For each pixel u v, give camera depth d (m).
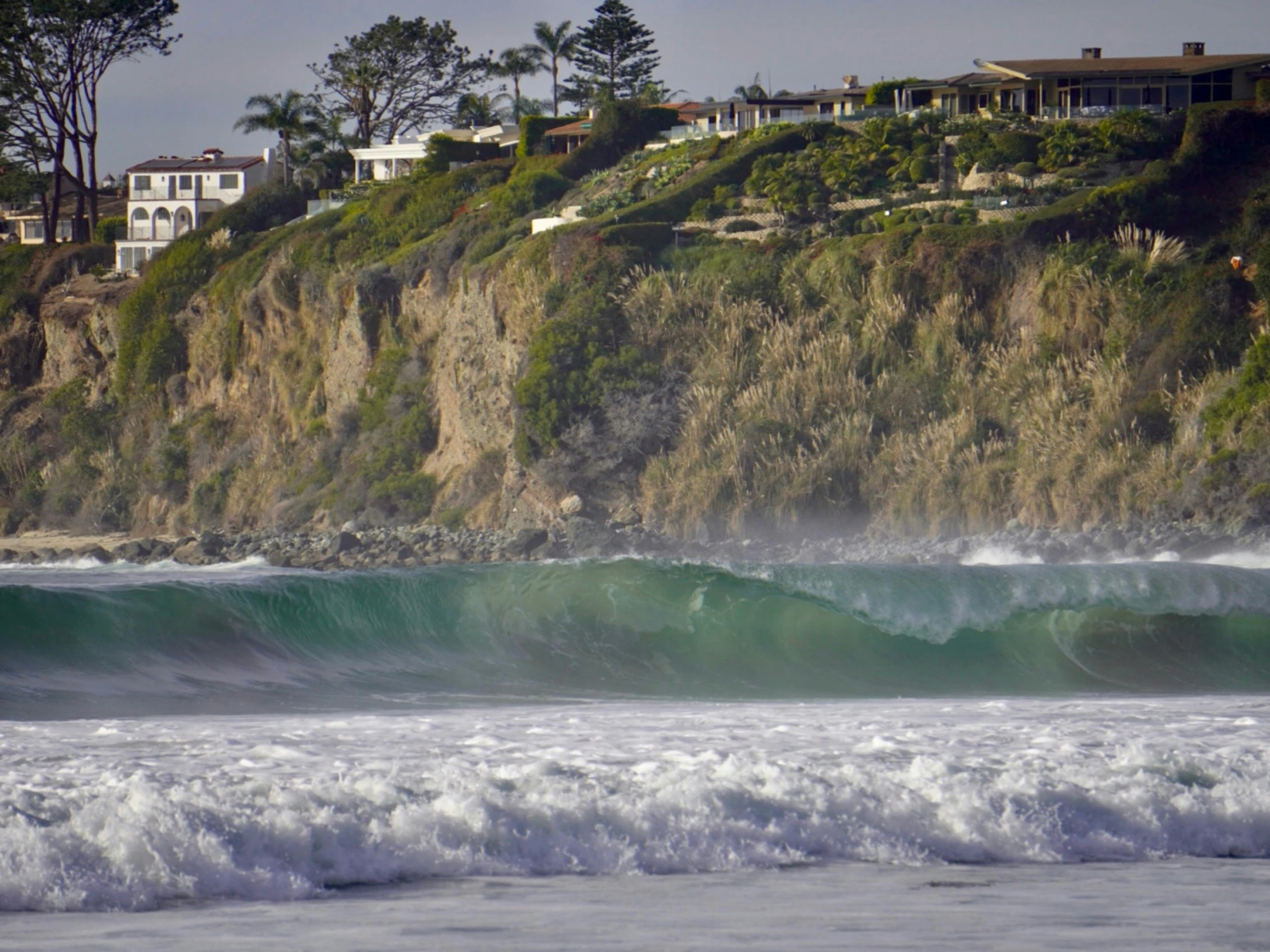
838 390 94.25
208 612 38.75
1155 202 98.75
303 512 111.44
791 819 17.73
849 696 37.62
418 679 38.66
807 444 92.88
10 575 84.94
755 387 95.38
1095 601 45.75
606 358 97.62
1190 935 13.38
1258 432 82.50
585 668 41.31
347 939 13.09
